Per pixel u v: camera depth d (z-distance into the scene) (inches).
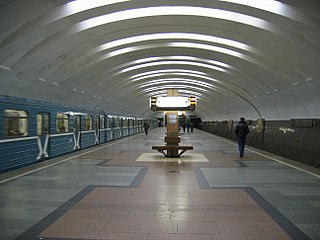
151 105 679.7
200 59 842.8
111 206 275.4
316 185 365.1
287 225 228.2
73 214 252.4
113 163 550.9
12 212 257.4
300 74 543.5
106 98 1095.0
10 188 344.2
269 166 520.7
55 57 518.6
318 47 433.7
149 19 503.5
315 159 514.9
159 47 701.3
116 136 1338.6
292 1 321.7
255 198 304.3
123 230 217.6
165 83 1465.3
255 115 1040.8
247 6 406.0
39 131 567.2
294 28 413.1
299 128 597.9
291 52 503.5
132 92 1425.9
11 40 399.5
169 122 681.6
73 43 507.2
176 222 234.2
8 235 208.1
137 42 652.7
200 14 481.4
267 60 616.1
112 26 500.1
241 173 449.1
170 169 483.2
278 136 711.7
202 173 447.2
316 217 246.5
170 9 477.4
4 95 463.2
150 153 725.3
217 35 577.0
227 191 333.7
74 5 393.4
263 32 498.3
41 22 396.5
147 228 221.6
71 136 738.2
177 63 925.8
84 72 700.0
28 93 549.6
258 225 228.2
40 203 283.9
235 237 205.8
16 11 333.7
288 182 382.9
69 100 766.5
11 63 440.5
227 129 1455.5
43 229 219.0
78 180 390.6
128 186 356.5
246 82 867.4
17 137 482.0
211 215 251.1
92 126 945.5
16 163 478.3
